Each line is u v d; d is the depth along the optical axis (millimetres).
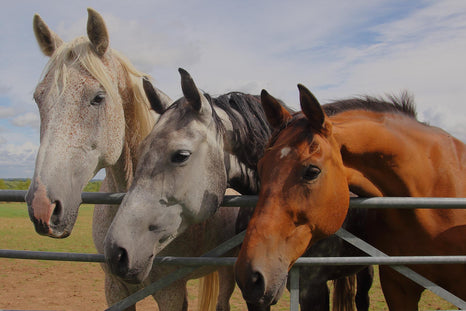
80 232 13984
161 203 1783
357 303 3393
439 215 2084
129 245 1666
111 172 2396
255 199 1943
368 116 2105
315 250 2291
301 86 1627
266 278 1513
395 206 1807
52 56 2023
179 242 2334
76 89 1904
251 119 2330
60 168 1761
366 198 1814
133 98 2295
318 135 1688
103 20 2059
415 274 1895
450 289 2119
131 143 2326
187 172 1828
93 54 2037
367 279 3326
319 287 2330
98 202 1900
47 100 1888
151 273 2303
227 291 3453
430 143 2148
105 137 2021
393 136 1995
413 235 2143
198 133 1872
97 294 5734
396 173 2002
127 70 2293
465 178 2141
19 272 7234
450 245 2055
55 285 6270
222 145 2043
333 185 1672
